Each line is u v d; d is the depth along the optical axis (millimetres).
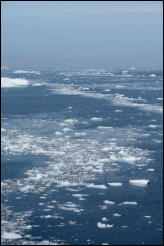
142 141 34938
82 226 18141
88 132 39156
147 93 77312
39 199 21250
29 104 61562
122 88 89188
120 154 30312
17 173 25625
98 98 69062
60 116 49594
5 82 98375
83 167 26969
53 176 25062
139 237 17094
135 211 19750
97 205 20500
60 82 113000
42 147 32719
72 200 21156
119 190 22625
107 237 17078
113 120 46219
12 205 20406
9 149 32031
